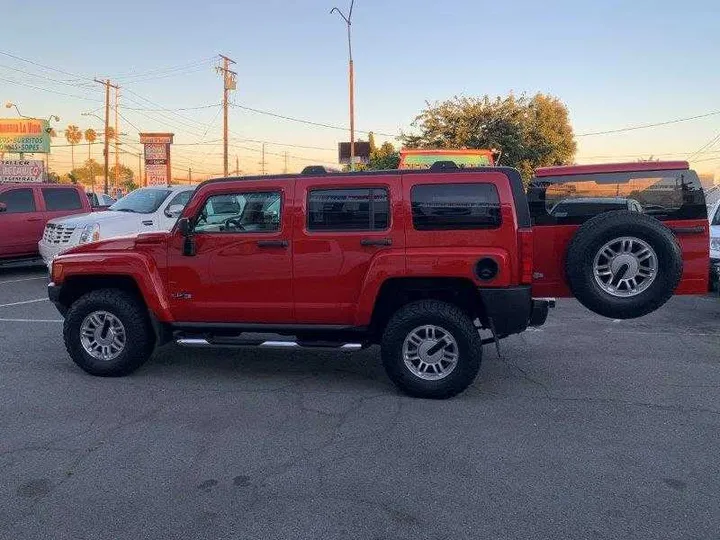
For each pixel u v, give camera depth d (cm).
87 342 662
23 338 843
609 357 754
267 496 404
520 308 561
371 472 438
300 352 767
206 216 622
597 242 570
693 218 624
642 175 657
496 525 368
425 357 585
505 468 443
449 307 579
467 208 566
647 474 434
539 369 700
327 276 593
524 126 3475
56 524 371
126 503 395
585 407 572
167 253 629
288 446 482
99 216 1288
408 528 365
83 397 598
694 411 562
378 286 576
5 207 1401
